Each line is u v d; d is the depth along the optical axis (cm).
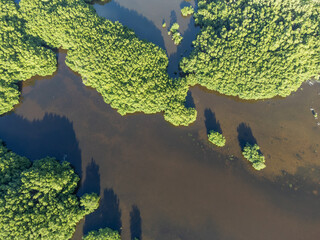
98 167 9869
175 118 10312
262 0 12544
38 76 11975
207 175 9806
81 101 11469
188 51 12912
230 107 11325
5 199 7531
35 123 10838
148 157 10175
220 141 9962
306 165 9906
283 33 11319
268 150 10219
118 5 14988
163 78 11112
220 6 12862
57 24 12056
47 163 8800
